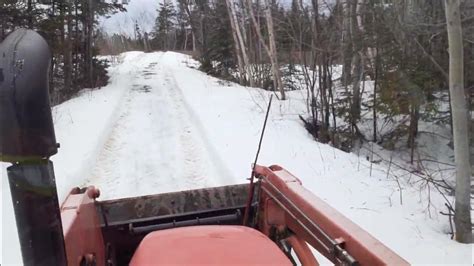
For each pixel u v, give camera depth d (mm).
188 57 52344
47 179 1495
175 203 4090
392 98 13477
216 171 8617
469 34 11250
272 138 11680
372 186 7988
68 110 16000
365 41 13523
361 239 2441
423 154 13484
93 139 11062
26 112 1425
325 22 14078
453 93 5766
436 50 12938
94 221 3564
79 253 2797
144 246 2582
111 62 42000
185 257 2383
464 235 5551
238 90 22359
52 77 22922
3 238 5355
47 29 20672
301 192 3277
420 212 6680
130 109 16688
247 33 29641
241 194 4250
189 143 11133
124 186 7926
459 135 5727
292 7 16734
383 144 14500
